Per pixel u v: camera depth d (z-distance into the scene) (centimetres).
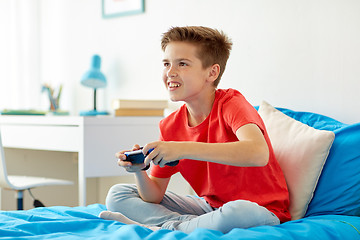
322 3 209
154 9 276
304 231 131
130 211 163
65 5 330
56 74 338
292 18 219
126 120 251
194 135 162
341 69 203
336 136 171
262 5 229
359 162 162
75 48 325
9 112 289
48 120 258
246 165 136
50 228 135
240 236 121
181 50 154
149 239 122
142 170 158
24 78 349
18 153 298
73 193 310
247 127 141
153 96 278
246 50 236
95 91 290
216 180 157
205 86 160
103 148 245
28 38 347
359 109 197
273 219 139
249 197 154
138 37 285
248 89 236
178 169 168
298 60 217
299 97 217
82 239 123
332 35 205
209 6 251
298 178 164
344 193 161
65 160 309
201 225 137
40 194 301
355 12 198
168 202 173
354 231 141
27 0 347
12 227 133
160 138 172
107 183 305
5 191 289
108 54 304
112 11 298
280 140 176
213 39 158
